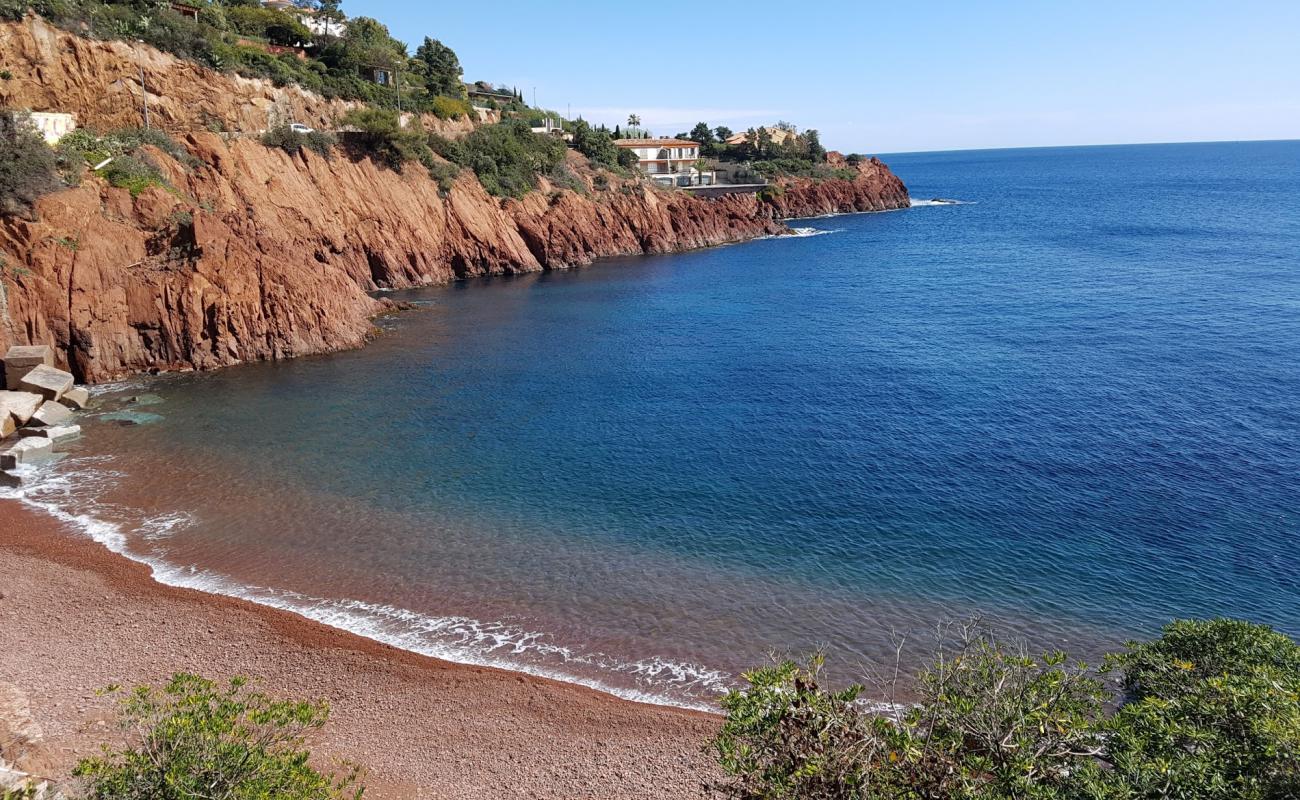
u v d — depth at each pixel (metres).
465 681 19.27
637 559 25.30
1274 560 24.66
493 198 87.50
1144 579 23.84
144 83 58.94
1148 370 44.69
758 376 45.88
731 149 153.00
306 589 23.33
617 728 17.75
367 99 84.94
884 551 25.72
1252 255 86.75
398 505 29.00
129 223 47.91
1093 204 160.88
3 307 40.19
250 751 11.99
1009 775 10.92
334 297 53.16
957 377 44.59
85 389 40.34
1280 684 12.30
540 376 46.22
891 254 97.12
